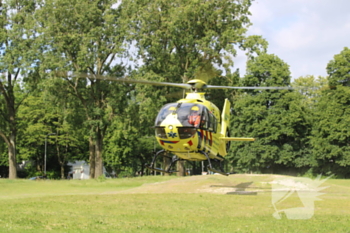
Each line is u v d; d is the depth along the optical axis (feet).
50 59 142.20
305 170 174.70
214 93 161.99
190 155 60.54
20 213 51.90
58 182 106.93
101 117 153.17
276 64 174.09
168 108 59.31
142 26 150.61
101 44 150.71
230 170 209.05
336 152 155.33
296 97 167.63
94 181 119.34
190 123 57.11
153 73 144.77
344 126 154.92
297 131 167.94
